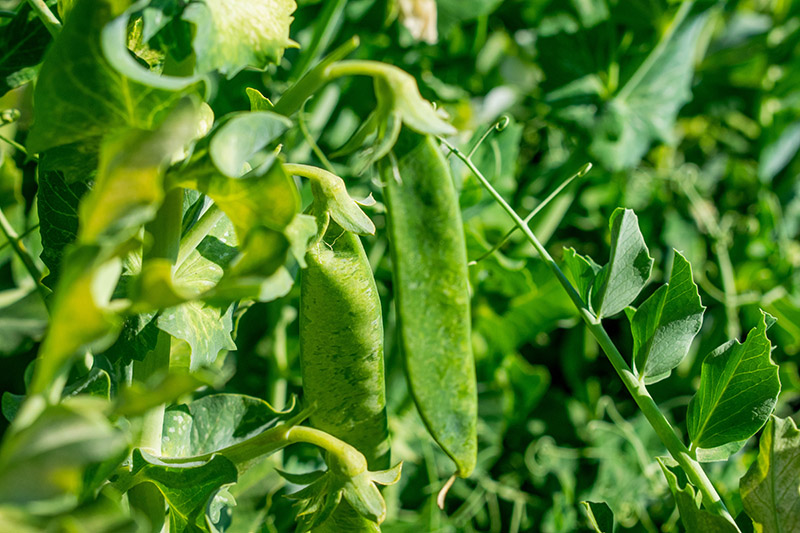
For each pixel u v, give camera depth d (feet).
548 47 1.91
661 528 1.63
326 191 1.10
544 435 1.83
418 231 1.04
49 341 0.93
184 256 1.11
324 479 1.13
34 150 1.04
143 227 1.06
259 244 0.99
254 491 1.44
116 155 0.94
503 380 1.80
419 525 1.56
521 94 2.06
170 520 1.13
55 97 1.02
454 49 2.02
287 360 1.67
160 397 0.93
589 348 1.94
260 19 1.05
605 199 2.02
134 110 1.03
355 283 1.12
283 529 1.45
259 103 1.14
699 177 2.32
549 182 1.88
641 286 1.21
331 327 1.13
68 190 1.15
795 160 2.30
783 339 1.97
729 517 1.15
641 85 1.87
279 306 1.57
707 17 1.95
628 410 1.90
